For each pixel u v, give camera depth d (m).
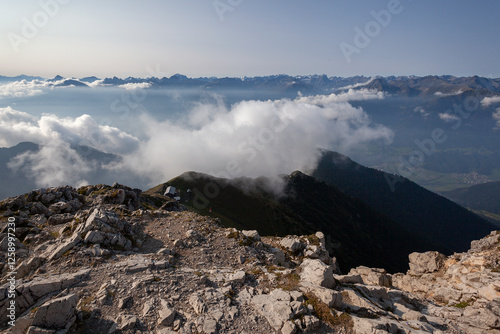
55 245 24.36
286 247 38.28
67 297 15.28
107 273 20.39
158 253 25.72
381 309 21.47
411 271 43.06
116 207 40.34
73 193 43.34
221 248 30.25
